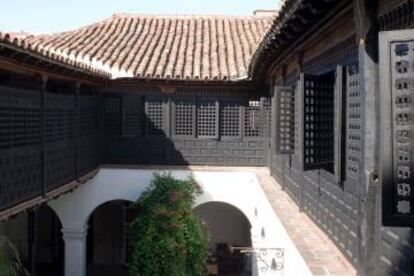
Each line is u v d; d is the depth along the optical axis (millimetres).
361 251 5145
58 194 11070
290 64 10070
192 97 15328
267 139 14969
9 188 8680
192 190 14141
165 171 14711
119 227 18312
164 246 12383
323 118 6453
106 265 18250
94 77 12961
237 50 16391
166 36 17391
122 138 15352
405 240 4223
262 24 18609
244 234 18000
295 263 6707
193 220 13211
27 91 9469
